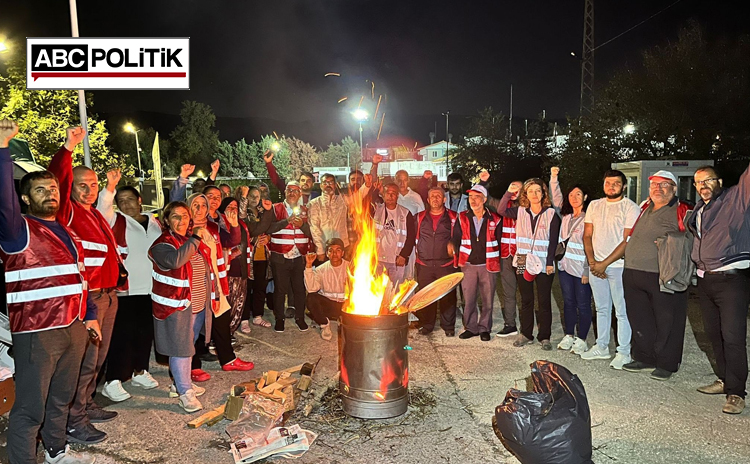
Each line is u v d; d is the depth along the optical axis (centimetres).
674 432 402
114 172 466
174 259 420
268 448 370
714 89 1566
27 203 331
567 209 605
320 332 670
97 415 427
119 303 471
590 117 2002
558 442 333
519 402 346
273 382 452
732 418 424
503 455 374
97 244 401
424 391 483
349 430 411
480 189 629
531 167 2981
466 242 631
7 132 301
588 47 2548
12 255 318
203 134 6475
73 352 343
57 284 327
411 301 452
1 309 411
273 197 2927
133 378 502
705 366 539
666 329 496
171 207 437
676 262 472
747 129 1523
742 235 428
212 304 501
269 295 779
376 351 420
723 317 438
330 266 627
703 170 450
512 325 655
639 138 1772
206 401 468
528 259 598
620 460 364
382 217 687
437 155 6291
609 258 528
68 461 355
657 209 502
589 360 562
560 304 826
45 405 339
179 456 374
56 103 1964
